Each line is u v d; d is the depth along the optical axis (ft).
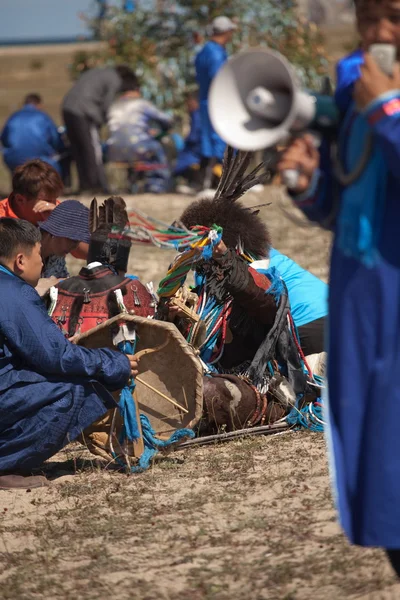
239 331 66.18
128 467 57.93
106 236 64.28
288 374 65.57
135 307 62.64
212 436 62.54
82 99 178.91
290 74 33.47
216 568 42.88
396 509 33.94
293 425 64.95
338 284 35.78
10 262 56.80
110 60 211.41
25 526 50.26
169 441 58.70
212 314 65.46
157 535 47.26
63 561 45.14
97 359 55.62
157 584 41.73
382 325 34.60
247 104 34.50
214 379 63.41
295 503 50.01
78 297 62.49
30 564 44.98
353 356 35.09
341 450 35.35
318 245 134.92
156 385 58.95
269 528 46.88
